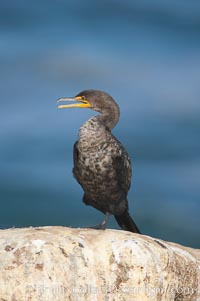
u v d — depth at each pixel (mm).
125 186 14914
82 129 14641
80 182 14984
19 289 11930
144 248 12555
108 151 14562
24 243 12289
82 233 12758
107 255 12406
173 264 12688
